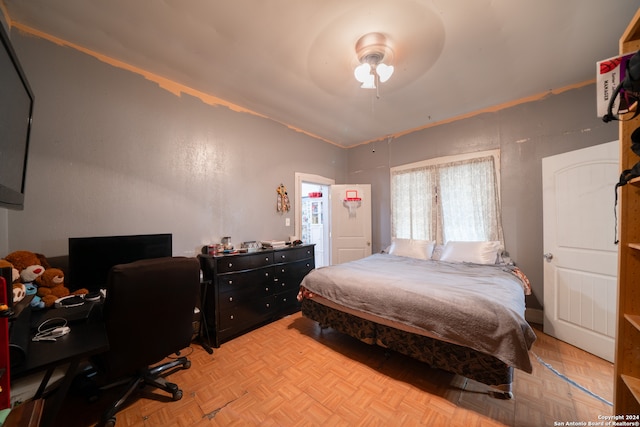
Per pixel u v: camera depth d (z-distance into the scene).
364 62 2.06
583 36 1.87
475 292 1.78
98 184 2.05
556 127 2.72
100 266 1.85
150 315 1.41
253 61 2.16
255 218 3.22
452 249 3.15
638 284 1.07
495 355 1.46
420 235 3.76
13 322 1.11
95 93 2.04
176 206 2.51
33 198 1.77
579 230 2.28
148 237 2.10
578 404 1.56
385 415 1.51
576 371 1.90
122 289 1.26
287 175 3.67
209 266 2.48
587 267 2.21
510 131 3.01
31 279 1.53
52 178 1.85
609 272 2.06
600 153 2.14
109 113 2.11
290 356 2.19
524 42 1.93
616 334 1.09
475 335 1.54
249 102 2.97
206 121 2.74
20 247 1.72
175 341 1.58
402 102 2.97
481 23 1.73
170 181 2.46
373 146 4.40
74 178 1.94
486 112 3.18
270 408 1.57
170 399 1.65
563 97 2.68
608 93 1.06
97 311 1.50
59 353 1.03
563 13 1.64
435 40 1.89
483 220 3.20
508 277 2.28
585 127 2.57
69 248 1.73
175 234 2.50
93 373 1.78
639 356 1.06
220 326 2.40
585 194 2.24
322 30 1.79
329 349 2.31
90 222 2.01
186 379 1.87
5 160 1.08
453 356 1.67
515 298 1.75
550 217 2.53
